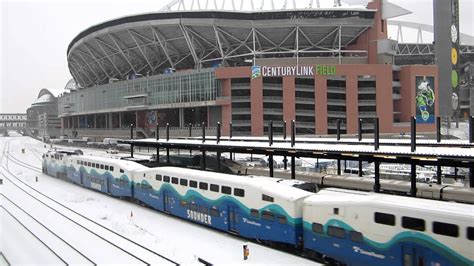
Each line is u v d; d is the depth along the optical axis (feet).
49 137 594.65
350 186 99.04
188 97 325.83
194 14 309.42
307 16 307.58
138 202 122.52
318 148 94.58
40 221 104.27
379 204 59.21
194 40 332.80
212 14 306.55
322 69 304.91
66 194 146.51
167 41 341.41
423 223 54.39
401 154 78.18
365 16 317.83
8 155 341.21
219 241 81.66
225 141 135.03
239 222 82.12
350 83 308.81
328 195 69.87
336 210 64.64
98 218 106.42
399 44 461.78
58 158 192.34
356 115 311.06
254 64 309.83
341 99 312.50
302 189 79.66
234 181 83.51
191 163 159.94
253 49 324.80
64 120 580.30
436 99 324.39
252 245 78.33
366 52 327.88
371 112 313.73
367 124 313.12
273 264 67.46
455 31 305.12
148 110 369.71
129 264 69.15
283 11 303.89
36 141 583.99
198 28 318.45
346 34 328.08
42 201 134.00
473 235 50.08
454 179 116.47
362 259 61.11
